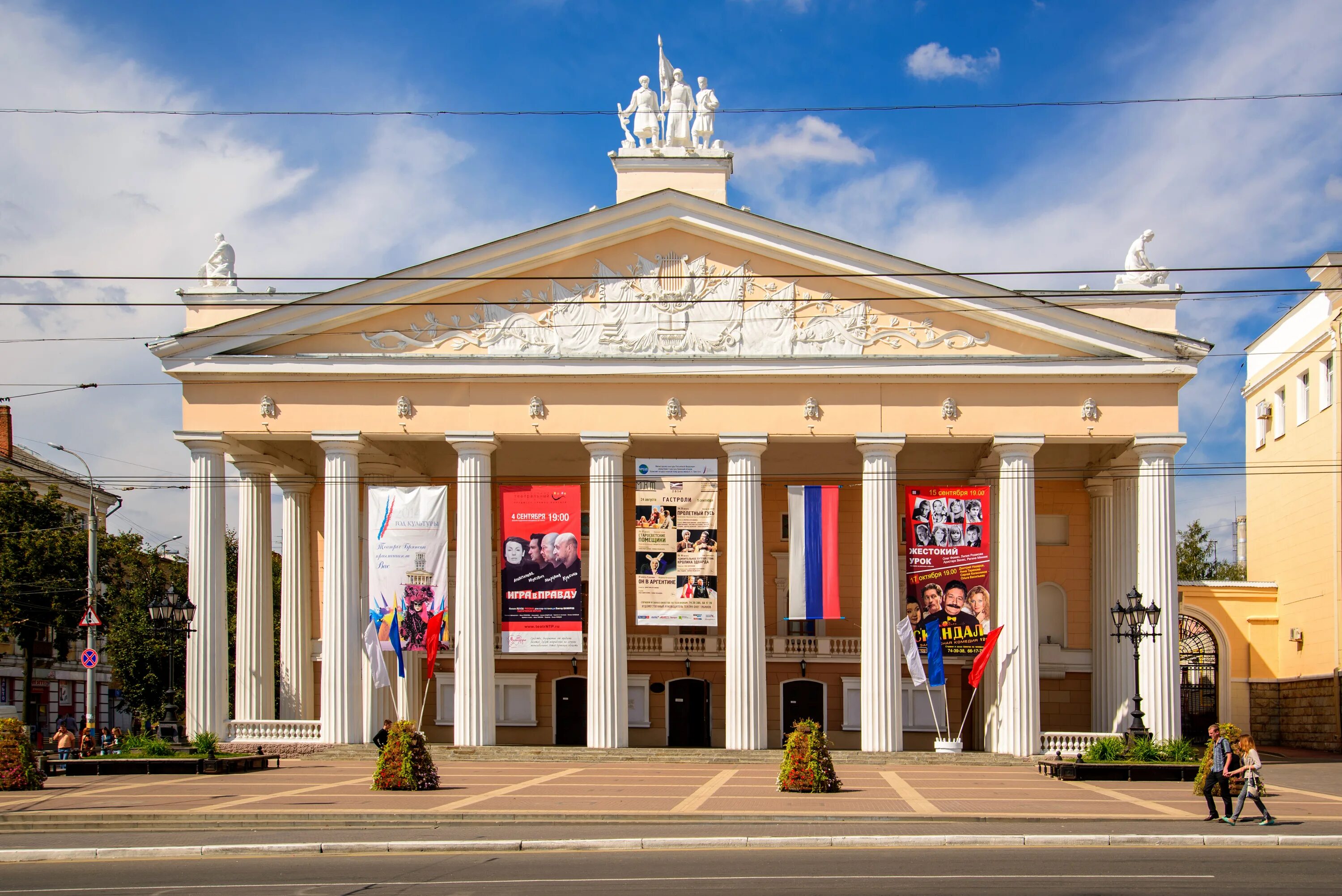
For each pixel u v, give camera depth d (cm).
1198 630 5159
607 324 4056
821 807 2533
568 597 3975
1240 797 2330
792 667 4694
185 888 1717
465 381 4053
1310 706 4719
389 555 3981
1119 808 2564
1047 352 4038
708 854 1984
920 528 3988
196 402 4059
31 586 5625
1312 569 4766
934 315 4056
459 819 2381
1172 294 4031
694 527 3997
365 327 4094
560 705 4703
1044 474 4609
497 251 4050
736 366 4016
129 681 5678
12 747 2941
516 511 4025
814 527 4022
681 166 4231
